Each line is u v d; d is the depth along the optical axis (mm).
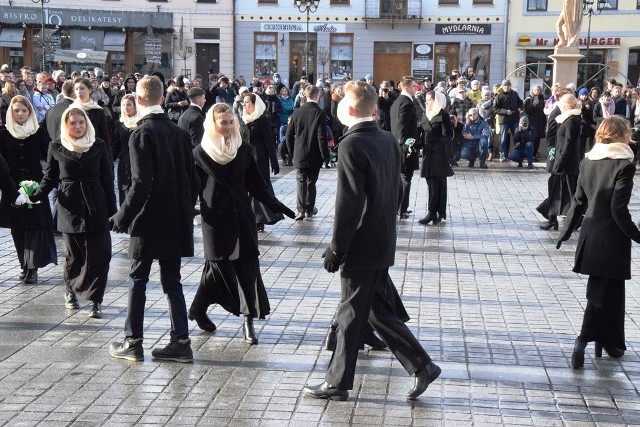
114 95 19531
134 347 6742
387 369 6613
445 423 5598
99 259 7805
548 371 6641
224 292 7223
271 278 9492
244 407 5824
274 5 41406
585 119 14422
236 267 7043
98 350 7012
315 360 6801
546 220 13688
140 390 6117
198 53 41656
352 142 5531
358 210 5480
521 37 40812
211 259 6977
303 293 8852
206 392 6094
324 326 7719
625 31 40125
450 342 7309
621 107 20688
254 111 11953
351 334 5836
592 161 6672
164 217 6547
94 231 7703
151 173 6418
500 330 7688
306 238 11836
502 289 9203
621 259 6539
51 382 6270
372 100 5684
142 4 40812
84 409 5766
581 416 5762
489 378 6445
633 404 5996
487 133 20859
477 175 19609
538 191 16984
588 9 39531
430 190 13000
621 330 6734
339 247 5512
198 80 21906
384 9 41281
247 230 6953
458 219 13664
